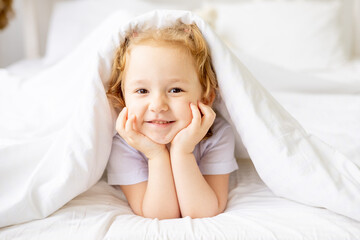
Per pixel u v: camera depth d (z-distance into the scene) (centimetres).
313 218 61
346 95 142
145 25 72
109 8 222
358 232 58
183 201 69
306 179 65
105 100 72
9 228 60
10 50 263
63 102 106
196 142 70
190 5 260
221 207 73
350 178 65
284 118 71
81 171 66
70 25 220
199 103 71
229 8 230
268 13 221
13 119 103
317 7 223
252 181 82
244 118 69
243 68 71
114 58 73
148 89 68
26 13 241
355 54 265
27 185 63
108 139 73
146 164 79
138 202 74
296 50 212
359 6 256
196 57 70
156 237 58
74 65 120
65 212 63
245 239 57
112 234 58
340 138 93
